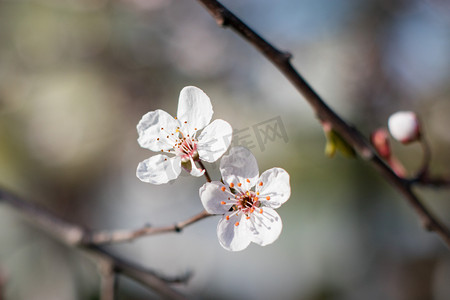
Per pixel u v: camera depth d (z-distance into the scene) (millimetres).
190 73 509
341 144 270
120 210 486
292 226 434
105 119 503
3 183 456
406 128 280
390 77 486
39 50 507
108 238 295
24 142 479
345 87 484
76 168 486
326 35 508
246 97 478
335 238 435
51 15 514
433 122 472
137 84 513
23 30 507
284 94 465
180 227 252
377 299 443
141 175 242
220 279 451
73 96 503
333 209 431
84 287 436
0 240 426
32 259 430
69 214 476
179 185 482
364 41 500
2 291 354
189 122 245
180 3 524
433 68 493
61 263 437
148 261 454
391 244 451
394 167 284
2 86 486
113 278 305
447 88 484
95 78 514
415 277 459
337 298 435
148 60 516
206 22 521
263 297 440
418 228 457
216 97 490
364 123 472
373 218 442
